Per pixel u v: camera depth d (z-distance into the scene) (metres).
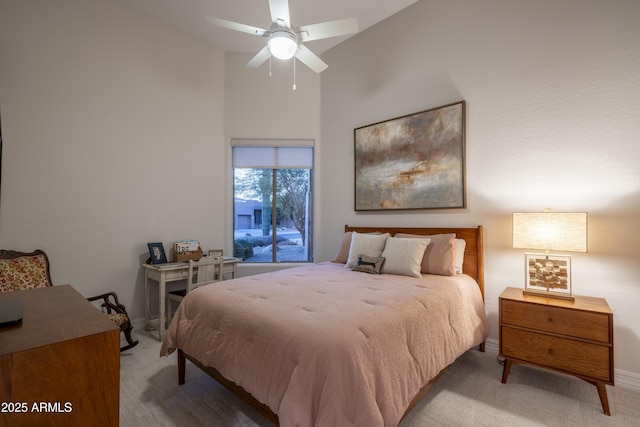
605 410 1.86
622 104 2.20
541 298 2.23
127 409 1.90
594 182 2.30
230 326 1.73
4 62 2.59
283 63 4.25
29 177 2.71
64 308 1.12
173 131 3.67
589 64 2.32
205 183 3.95
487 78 2.81
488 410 1.90
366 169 3.68
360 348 1.37
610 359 1.88
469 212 2.90
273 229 4.36
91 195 3.06
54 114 2.84
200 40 3.92
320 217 4.23
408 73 3.36
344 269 3.00
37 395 0.79
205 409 1.90
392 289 2.15
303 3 3.26
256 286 2.23
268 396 1.41
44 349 0.80
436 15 3.16
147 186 3.45
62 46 2.88
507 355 2.23
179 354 2.16
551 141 2.48
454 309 2.17
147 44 3.45
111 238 3.18
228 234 4.16
